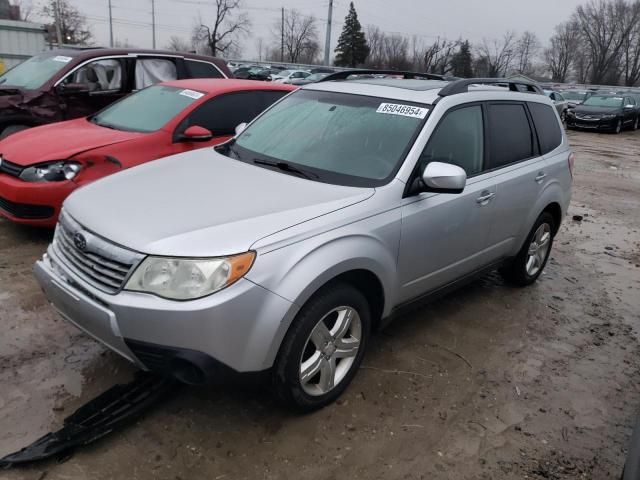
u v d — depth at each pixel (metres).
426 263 3.61
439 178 3.23
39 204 4.96
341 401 3.26
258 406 3.15
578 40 85.69
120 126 5.84
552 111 5.14
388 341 3.99
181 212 2.86
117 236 2.70
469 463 2.88
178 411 3.06
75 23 53.94
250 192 3.13
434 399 3.37
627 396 3.62
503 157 4.30
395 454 2.89
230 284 2.56
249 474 2.68
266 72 37.50
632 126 24.70
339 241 2.93
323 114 3.96
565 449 3.05
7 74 7.90
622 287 5.54
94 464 2.65
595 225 7.93
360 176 3.39
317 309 2.87
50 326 3.80
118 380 3.26
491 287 5.18
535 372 3.80
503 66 75.88
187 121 5.72
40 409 2.99
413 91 3.91
